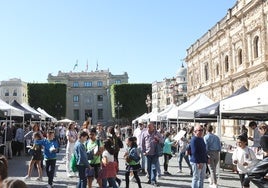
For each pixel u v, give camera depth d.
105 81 119.62
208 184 14.48
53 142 13.59
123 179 16.05
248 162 10.45
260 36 32.09
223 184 14.50
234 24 38.66
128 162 12.63
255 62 33.53
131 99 91.50
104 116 118.50
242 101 12.16
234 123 39.56
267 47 30.89
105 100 118.94
